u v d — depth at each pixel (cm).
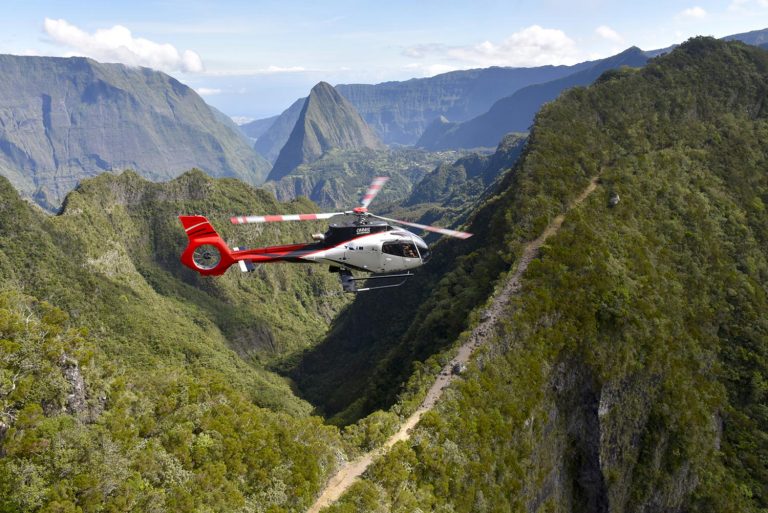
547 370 5356
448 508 3781
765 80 10981
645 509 5803
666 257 7231
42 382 3153
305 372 13288
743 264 7894
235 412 4053
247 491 3434
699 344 6725
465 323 5847
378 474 3750
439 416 4397
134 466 3103
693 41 11606
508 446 4669
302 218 3422
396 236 3803
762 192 9119
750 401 6831
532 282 5869
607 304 5919
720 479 6103
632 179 7975
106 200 17675
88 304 11075
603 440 5584
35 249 11300
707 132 9656
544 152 8200
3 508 2570
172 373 4394
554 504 5212
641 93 9950
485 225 9356
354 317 12900
